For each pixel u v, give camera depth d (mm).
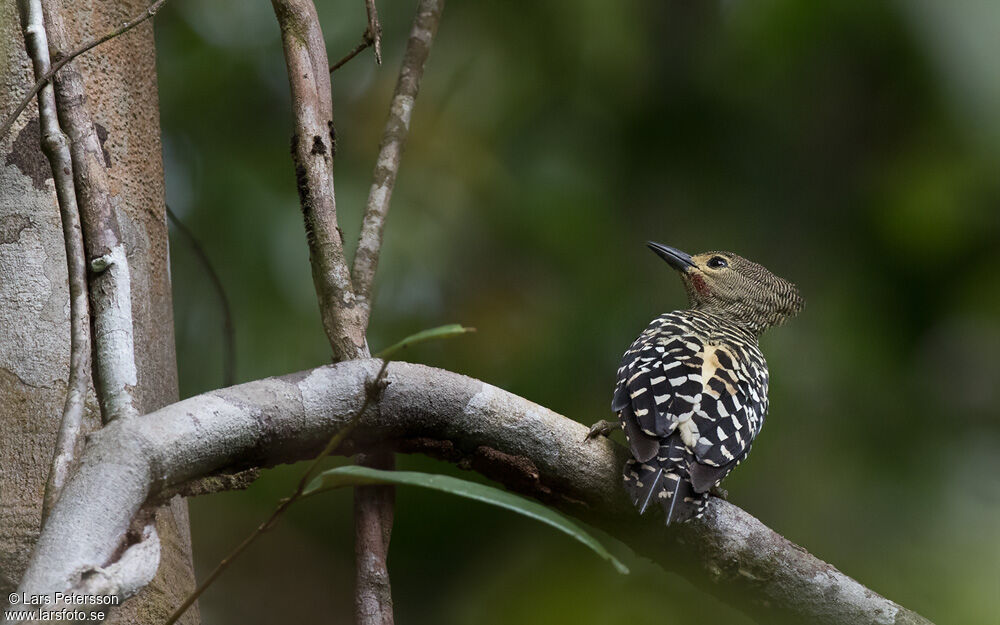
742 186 12109
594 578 9742
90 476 5055
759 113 12031
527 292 11500
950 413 11164
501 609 9719
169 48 11656
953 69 10914
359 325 6242
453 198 11586
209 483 5961
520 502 4723
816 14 11289
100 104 6410
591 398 11211
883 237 11609
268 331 10852
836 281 11703
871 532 10570
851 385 11195
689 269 10914
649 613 9445
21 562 5707
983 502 10727
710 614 9492
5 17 6227
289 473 10656
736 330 9375
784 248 11992
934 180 11305
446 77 11906
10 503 5789
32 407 5926
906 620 6664
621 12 11969
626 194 12031
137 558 5012
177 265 10953
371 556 6352
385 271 11242
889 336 11445
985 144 11094
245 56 11758
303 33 6516
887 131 11633
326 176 6367
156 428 5324
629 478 6609
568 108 12023
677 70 12094
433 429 6328
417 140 11680
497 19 12000
